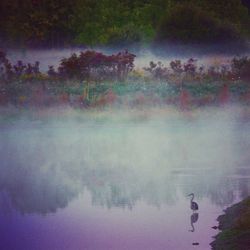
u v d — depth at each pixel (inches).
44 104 1927.9
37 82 2070.6
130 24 2689.5
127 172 1200.8
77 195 1043.9
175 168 1222.3
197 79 2044.8
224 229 815.1
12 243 821.2
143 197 1012.5
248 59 2389.3
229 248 743.1
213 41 2546.8
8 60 2353.6
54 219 919.0
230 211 885.2
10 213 953.5
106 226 874.8
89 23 2778.1
